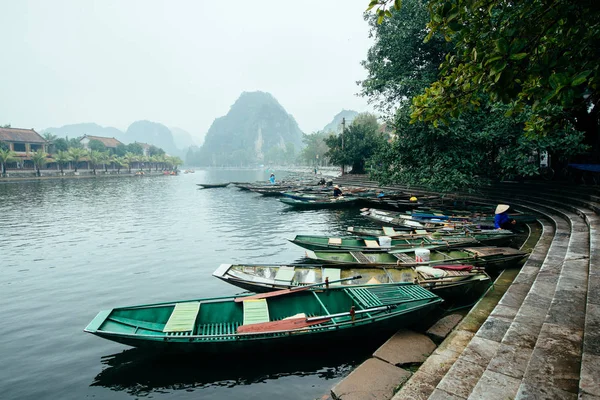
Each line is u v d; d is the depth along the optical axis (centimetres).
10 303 905
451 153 1652
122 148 9594
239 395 535
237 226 1928
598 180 1541
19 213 2459
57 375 599
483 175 1877
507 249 1001
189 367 604
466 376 409
